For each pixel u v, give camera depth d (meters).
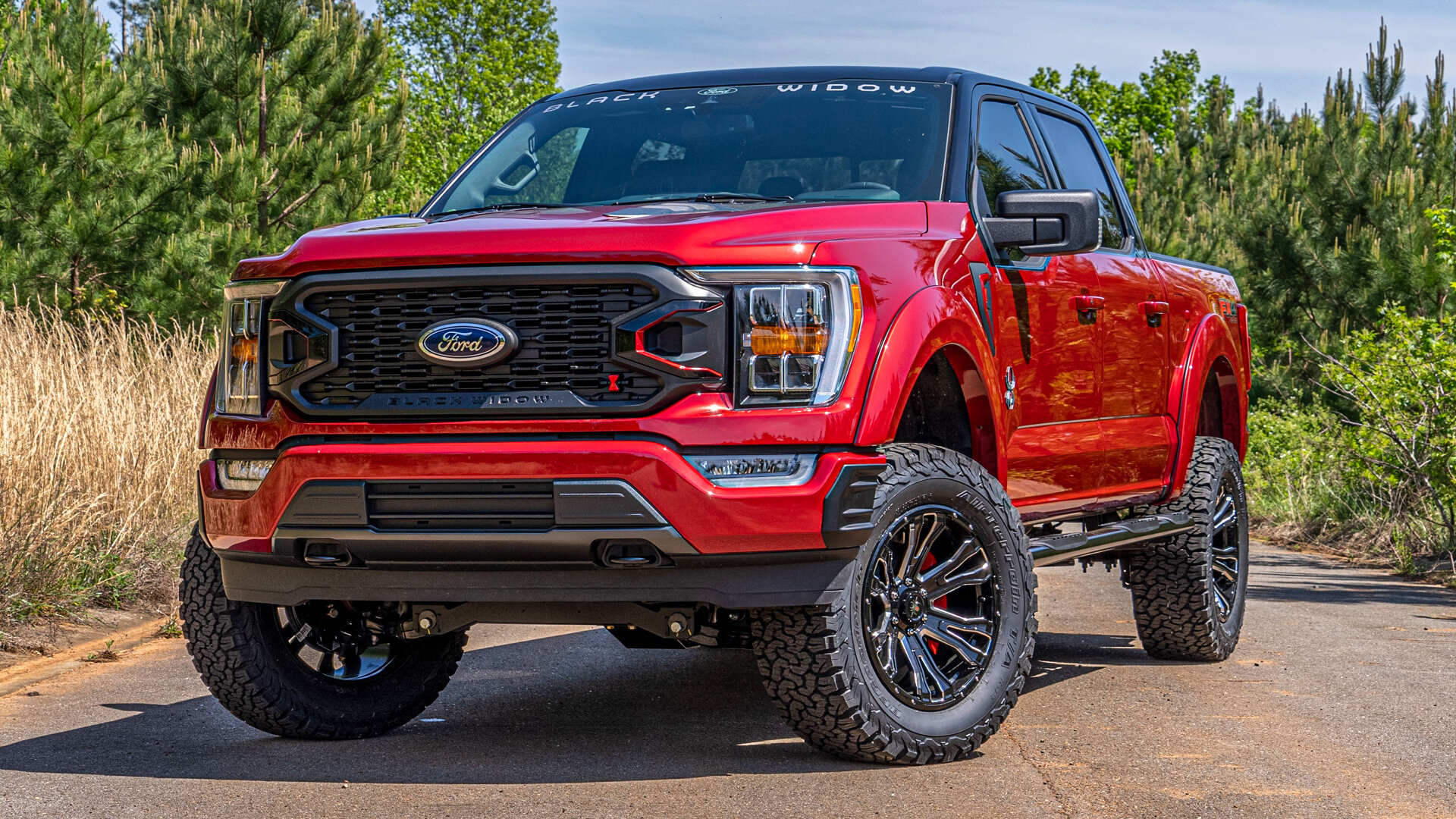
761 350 3.74
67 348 10.26
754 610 3.92
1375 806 3.64
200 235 15.40
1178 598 5.95
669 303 3.70
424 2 57.91
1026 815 3.53
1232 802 3.68
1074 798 3.70
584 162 5.18
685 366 3.70
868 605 3.96
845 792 3.76
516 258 3.76
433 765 4.14
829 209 4.17
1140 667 5.96
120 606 7.26
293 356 3.96
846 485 3.76
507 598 3.85
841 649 3.87
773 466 3.73
